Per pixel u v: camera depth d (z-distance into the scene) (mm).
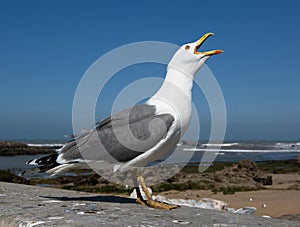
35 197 1327
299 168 7645
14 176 4262
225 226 937
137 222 932
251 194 4023
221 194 4023
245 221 1013
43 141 27969
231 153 14727
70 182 4410
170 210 1131
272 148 18734
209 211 1145
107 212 1049
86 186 4184
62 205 1146
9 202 1194
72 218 955
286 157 12055
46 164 1200
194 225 932
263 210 3092
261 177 5379
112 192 3795
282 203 3365
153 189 4164
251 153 14602
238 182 5059
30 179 4641
